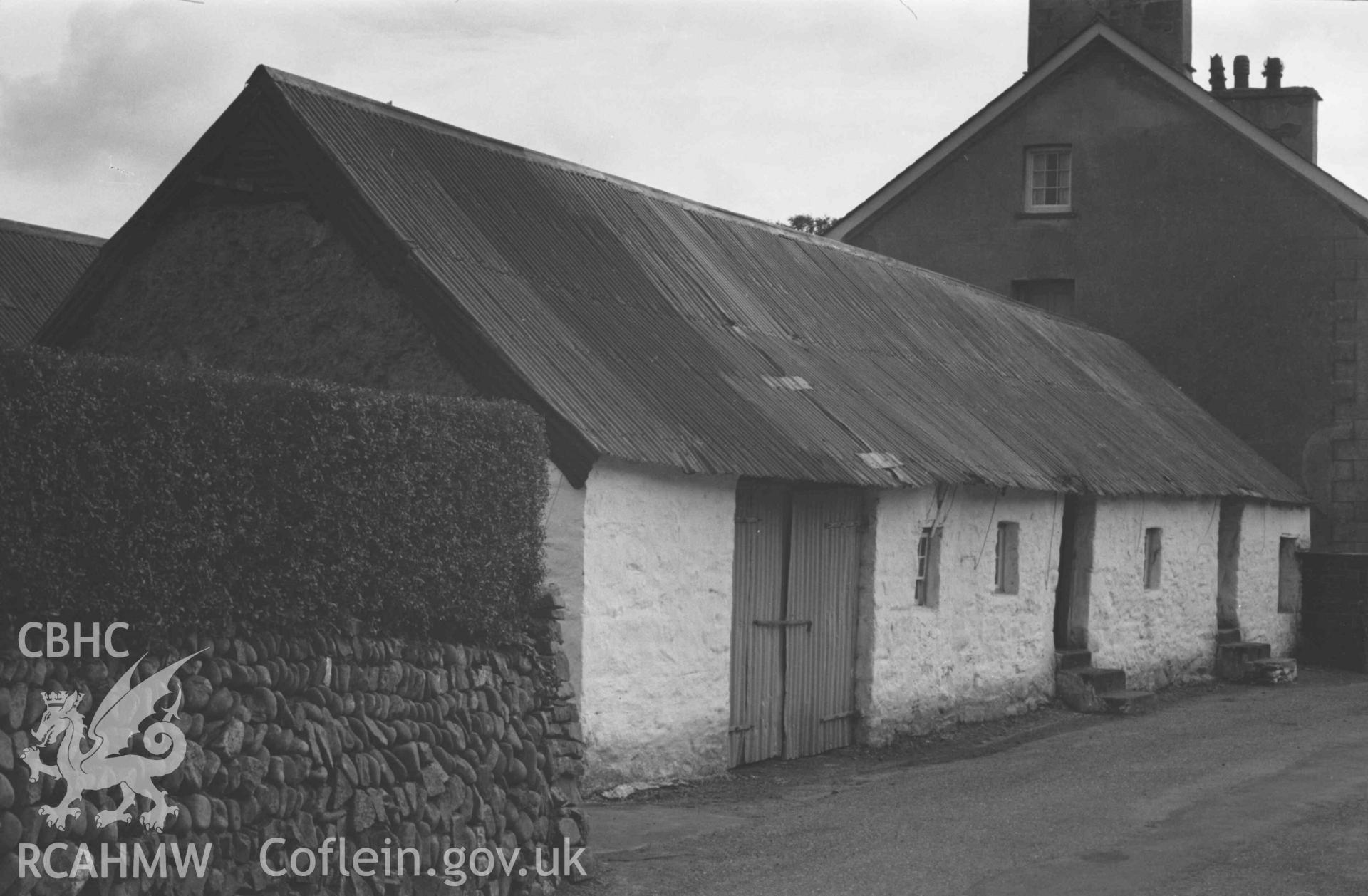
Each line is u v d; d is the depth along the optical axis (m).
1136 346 27.58
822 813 11.55
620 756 11.84
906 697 15.50
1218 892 9.20
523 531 9.34
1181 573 21.70
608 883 9.27
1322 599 25.22
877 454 14.38
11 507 6.19
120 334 13.22
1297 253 26.58
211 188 12.94
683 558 12.49
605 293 13.99
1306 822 11.22
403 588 8.29
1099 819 11.39
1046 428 19.08
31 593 6.27
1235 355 26.95
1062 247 28.02
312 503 7.63
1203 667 22.28
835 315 18.03
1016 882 9.41
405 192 12.85
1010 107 28.20
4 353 6.20
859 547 15.02
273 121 12.50
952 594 16.38
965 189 28.62
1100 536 19.48
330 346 12.29
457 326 11.67
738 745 13.37
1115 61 27.72
